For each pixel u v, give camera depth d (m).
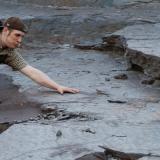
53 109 6.40
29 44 11.21
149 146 5.05
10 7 13.80
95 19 11.62
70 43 11.23
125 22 11.30
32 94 7.12
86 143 5.15
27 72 7.06
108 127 5.60
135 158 4.84
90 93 7.06
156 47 8.30
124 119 5.86
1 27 6.69
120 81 7.72
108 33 11.17
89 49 10.42
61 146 5.11
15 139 5.34
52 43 11.37
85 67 8.75
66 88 7.10
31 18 12.07
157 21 11.17
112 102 6.59
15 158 4.88
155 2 13.68
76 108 6.34
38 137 5.38
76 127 5.63
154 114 6.02
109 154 4.98
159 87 7.31
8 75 8.27
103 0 13.71
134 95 6.89
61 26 11.73
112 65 8.85
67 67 8.78
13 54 6.93
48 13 12.72
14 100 6.96
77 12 12.65
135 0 13.66
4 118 6.34
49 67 8.80
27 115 6.39
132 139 5.23
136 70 8.29
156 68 7.50
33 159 4.84
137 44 8.62
